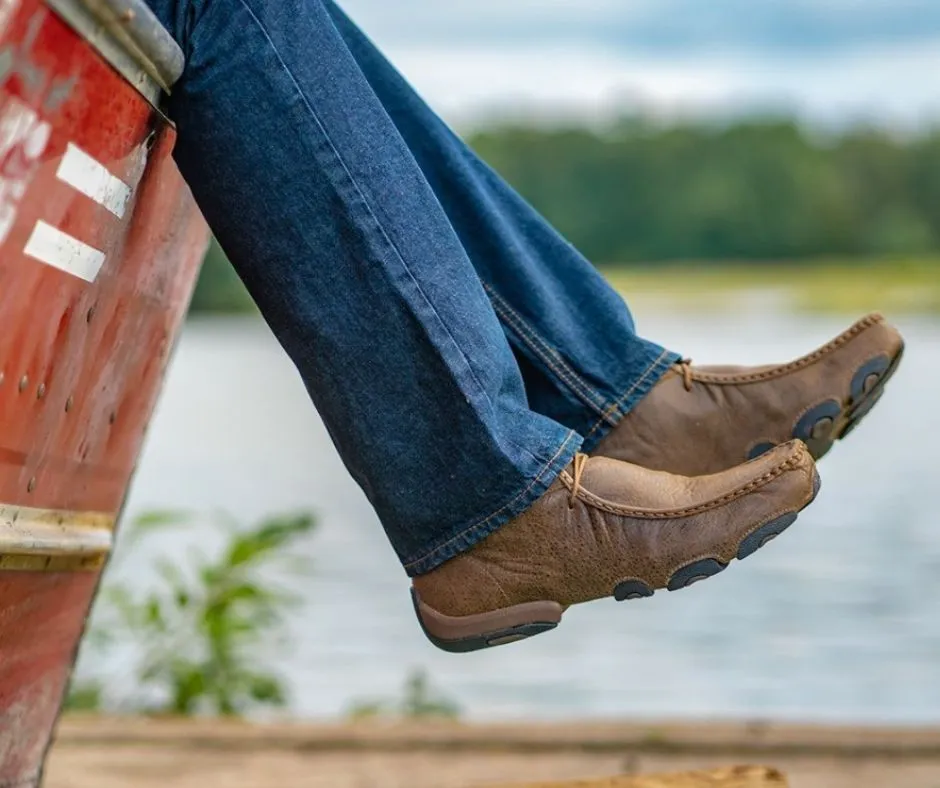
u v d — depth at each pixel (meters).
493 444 2.15
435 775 3.76
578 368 2.43
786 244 35.41
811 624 7.43
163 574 5.10
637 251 35.00
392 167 2.11
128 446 2.58
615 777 2.90
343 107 2.09
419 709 5.07
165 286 2.46
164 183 2.20
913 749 3.91
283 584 8.27
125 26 1.81
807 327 32.75
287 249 2.10
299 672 6.26
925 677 6.31
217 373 29.34
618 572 2.25
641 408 2.46
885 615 7.64
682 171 34.28
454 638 2.29
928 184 34.50
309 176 2.07
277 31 2.06
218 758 3.88
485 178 2.46
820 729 4.05
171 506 10.79
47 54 1.69
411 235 2.11
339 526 10.48
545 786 2.87
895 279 34.22
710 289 34.28
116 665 5.56
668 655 6.81
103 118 1.87
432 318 2.11
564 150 32.22
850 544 9.92
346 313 2.11
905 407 21.28
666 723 4.12
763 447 2.52
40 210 1.81
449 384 2.12
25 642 2.37
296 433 18.27
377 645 6.86
